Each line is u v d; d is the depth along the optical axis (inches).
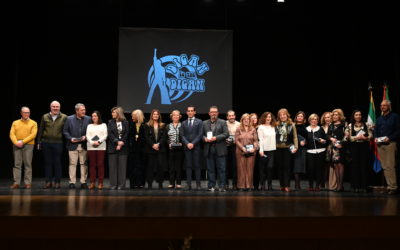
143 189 242.8
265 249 114.6
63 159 360.5
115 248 113.7
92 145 236.8
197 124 241.9
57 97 345.7
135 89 323.3
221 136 234.4
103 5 344.2
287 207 138.3
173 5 344.5
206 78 326.6
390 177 218.7
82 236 110.5
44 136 241.3
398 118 218.7
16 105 339.9
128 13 344.2
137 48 324.5
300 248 115.1
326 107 350.3
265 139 242.7
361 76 339.0
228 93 326.3
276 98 352.5
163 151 250.4
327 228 113.4
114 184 239.9
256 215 115.4
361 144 233.5
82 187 243.0
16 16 330.6
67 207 132.9
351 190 247.9
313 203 154.9
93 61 347.3
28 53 341.7
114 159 240.7
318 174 243.3
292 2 345.7
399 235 114.6
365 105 335.9
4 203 145.6
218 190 235.0
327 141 244.5
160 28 327.3
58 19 342.3
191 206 140.1
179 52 326.3
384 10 318.0
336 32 346.6
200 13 345.1
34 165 353.4
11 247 112.3
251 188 239.1
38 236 110.2
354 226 113.9
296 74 351.3
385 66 321.1
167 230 111.2
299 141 247.0
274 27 348.8
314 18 346.9
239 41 349.4
